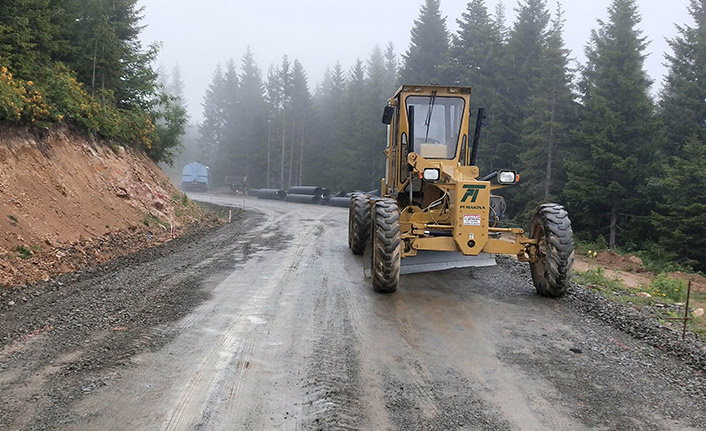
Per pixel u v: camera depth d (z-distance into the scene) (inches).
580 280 386.0
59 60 650.2
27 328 211.9
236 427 132.9
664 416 143.9
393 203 287.4
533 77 1175.6
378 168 2031.3
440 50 1752.0
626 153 909.8
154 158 879.1
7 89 418.0
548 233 277.6
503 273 360.5
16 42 497.4
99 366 172.2
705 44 988.6
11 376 163.0
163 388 155.9
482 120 349.4
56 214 410.0
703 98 999.0
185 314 237.6
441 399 151.9
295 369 173.0
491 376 170.4
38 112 457.7
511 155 1203.2
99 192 521.0
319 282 317.4
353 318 236.7
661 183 815.7
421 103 335.3
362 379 165.8
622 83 875.4
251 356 184.5
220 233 614.9
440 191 327.6
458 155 330.0
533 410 145.9
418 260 311.9
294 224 757.9
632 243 902.4
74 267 347.3
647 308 309.6
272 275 337.4
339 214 1003.9
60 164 479.8
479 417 140.9
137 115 778.2
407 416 140.5
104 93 669.3
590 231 992.2
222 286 299.9
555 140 1025.5
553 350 198.1
